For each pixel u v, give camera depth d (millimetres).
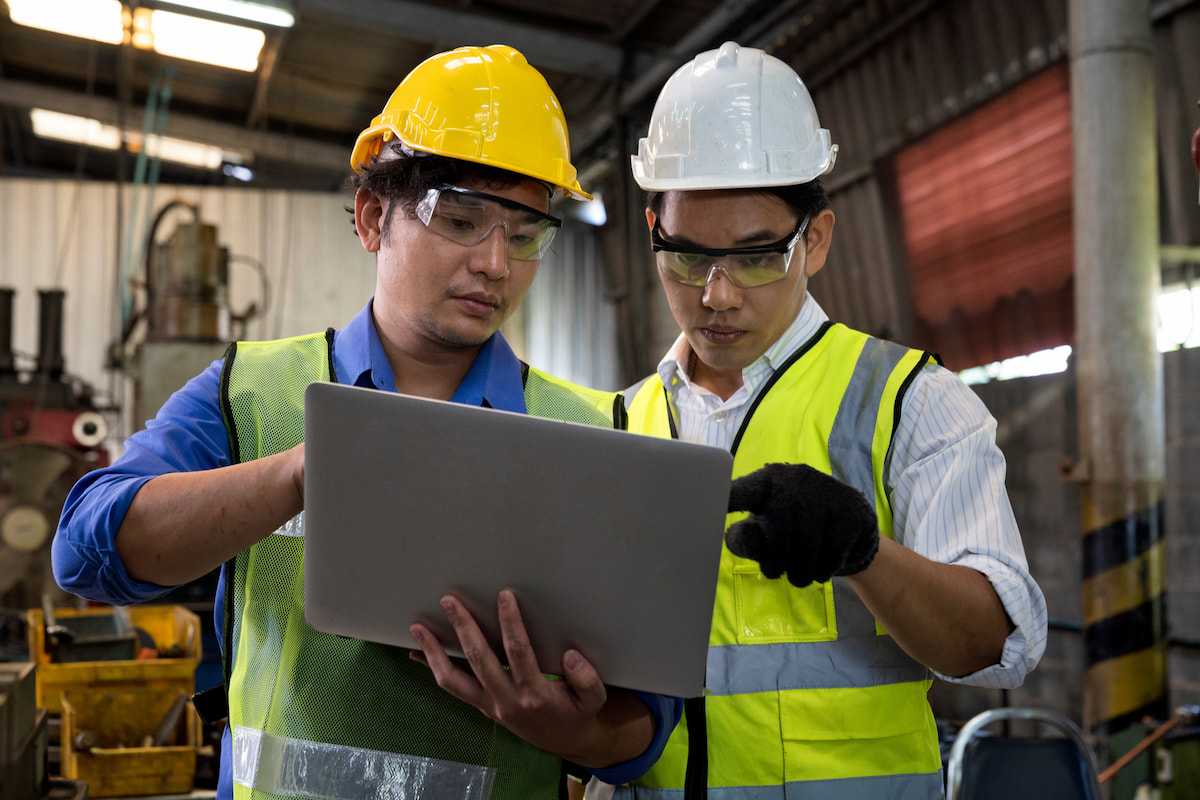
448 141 1005
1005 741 2189
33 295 8430
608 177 8320
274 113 8375
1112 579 3412
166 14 6328
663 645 837
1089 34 3463
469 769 1007
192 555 885
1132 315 3402
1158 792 2844
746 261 1206
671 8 6176
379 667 1003
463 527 813
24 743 1324
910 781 1211
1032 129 4227
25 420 4957
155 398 4539
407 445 792
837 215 5574
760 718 1214
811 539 840
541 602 833
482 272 994
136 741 2549
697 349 1299
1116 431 3406
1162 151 3744
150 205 8195
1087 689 3500
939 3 4680
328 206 9258
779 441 1270
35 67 7781
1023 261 4332
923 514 1153
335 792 986
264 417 1037
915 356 1244
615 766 1005
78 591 948
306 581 874
